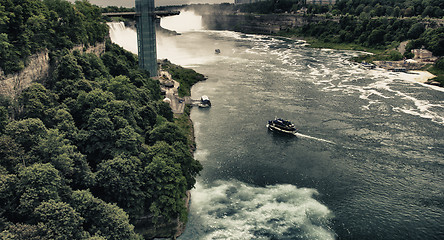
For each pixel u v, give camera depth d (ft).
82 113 277.23
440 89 614.75
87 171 226.79
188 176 272.31
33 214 171.63
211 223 264.31
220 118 465.88
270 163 352.28
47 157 213.46
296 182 320.91
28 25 292.20
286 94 572.92
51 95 273.75
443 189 310.45
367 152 374.63
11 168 195.31
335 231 258.98
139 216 237.25
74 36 390.01
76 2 489.26
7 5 275.39
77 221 178.50
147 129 314.96
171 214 240.73
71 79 309.01
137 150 260.21
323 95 568.41
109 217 195.72
